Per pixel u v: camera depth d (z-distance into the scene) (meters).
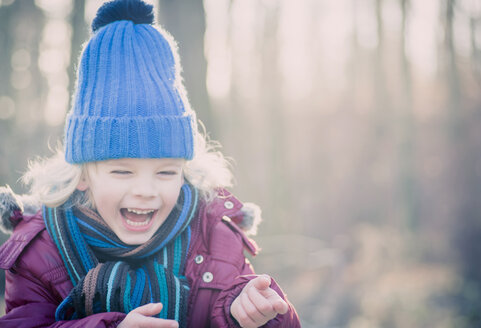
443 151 16.36
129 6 1.40
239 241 1.53
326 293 9.06
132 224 1.30
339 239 15.21
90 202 1.39
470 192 15.34
